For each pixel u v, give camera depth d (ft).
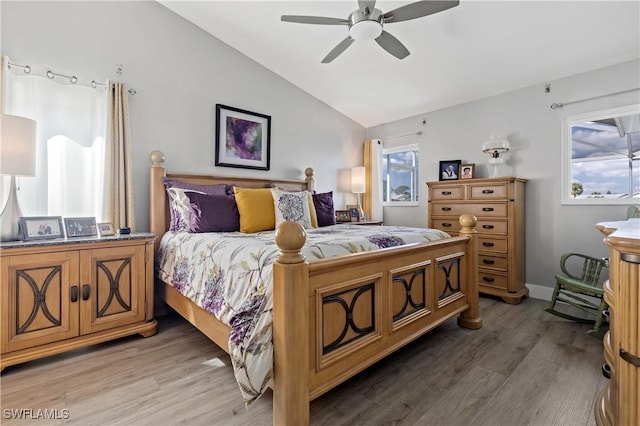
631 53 8.91
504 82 11.12
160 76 9.48
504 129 11.73
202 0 9.09
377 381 5.62
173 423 4.47
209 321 6.01
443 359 6.42
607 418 4.00
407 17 6.59
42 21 7.58
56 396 5.11
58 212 7.71
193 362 6.27
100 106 8.33
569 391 5.30
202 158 10.38
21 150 6.23
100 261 6.95
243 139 11.38
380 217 15.47
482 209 11.09
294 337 4.04
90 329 6.77
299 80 12.82
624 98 9.27
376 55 10.61
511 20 8.26
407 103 13.67
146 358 6.44
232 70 11.10
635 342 3.44
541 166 10.84
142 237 7.55
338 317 4.87
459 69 10.76
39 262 6.20
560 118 10.44
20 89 7.24
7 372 5.85
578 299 8.82
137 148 9.06
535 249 10.98
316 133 14.01
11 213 6.51
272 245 5.32
